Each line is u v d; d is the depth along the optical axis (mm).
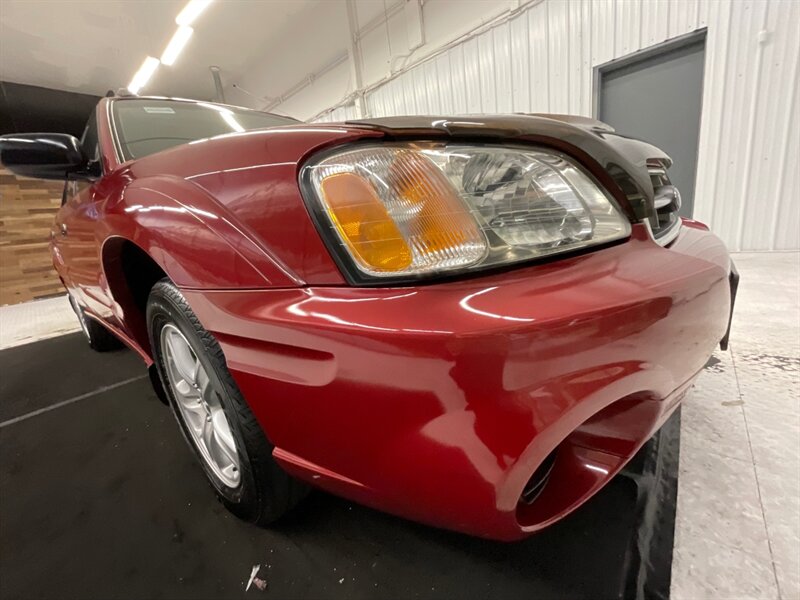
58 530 801
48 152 892
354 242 467
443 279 445
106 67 5578
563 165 557
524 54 3355
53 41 4680
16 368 1965
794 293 1677
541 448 398
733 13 2449
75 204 1153
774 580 544
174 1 4250
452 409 393
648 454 806
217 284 556
